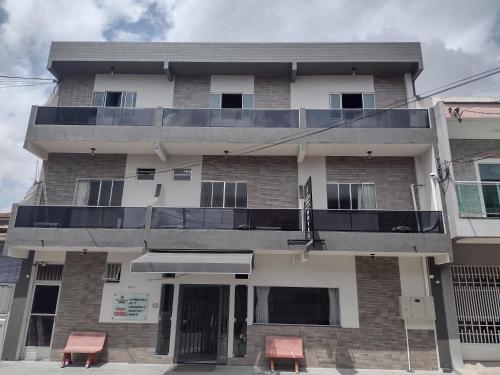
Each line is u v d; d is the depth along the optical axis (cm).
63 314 1295
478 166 1407
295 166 1442
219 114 1415
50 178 1445
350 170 1435
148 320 1286
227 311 1289
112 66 1531
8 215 1662
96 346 1228
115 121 1409
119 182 1454
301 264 1321
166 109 1415
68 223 1287
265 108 1509
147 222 1264
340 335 1256
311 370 1202
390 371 1199
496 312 1297
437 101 1362
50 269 1362
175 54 1505
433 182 1305
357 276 1305
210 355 1260
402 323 1262
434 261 1289
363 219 1267
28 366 1195
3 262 1380
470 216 1202
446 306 1248
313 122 1392
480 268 1328
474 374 1143
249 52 1501
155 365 1227
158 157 1471
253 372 1165
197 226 1277
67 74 1571
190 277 1316
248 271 1102
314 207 1399
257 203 1409
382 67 1510
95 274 1327
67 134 1360
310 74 1557
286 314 1298
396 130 1338
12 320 1297
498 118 1308
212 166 1453
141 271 1106
